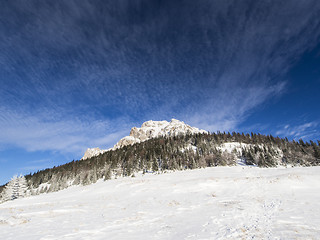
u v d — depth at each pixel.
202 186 30.05
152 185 36.53
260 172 45.66
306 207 14.05
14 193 52.16
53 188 82.94
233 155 97.50
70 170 125.62
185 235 9.02
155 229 10.42
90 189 44.78
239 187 27.27
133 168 95.50
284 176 29.17
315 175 28.52
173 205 19.11
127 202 22.38
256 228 9.46
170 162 95.06
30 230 10.37
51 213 15.70
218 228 9.91
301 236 7.80
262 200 18.45
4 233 9.77
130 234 9.51
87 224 11.78
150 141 167.88
